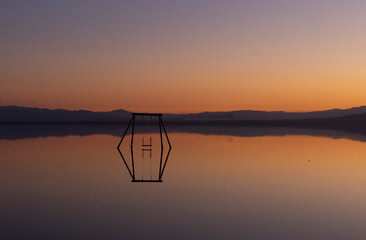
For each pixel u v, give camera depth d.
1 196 11.68
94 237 7.74
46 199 11.27
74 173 16.39
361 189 12.53
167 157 22.67
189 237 7.73
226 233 7.98
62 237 7.75
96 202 10.87
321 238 7.66
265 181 14.14
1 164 19.25
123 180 14.62
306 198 11.23
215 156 22.92
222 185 13.40
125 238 7.68
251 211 9.75
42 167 18.22
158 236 7.80
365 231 8.09
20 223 8.75
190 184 13.66
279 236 7.79
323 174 15.72
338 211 9.73
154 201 10.98
